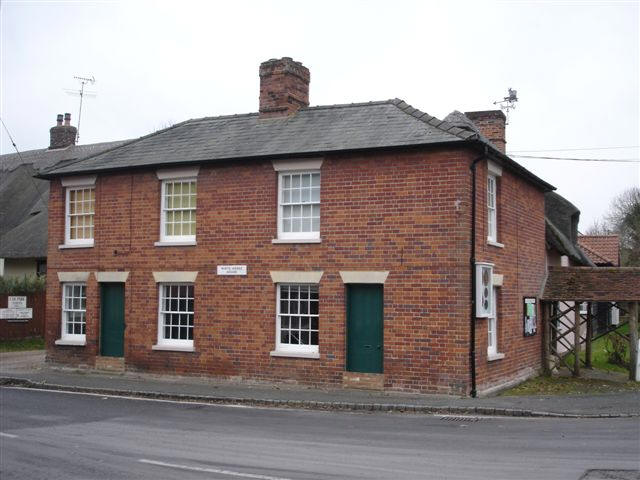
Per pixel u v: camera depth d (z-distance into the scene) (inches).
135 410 545.3
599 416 514.9
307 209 658.2
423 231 599.5
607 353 1000.9
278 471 338.0
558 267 848.9
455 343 581.3
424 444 405.7
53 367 783.7
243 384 668.1
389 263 610.5
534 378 762.8
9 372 770.2
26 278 1110.4
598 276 807.7
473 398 581.0
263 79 759.7
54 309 791.1
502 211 687.7
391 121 660.1
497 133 865.5
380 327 618.5
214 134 756.6
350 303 632.4
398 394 597.6
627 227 2341.3
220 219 691.4
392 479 322.7
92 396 627.2
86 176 773.3
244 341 671.8
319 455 374.6
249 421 493.0
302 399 575.2
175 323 721.0
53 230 798.5
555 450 386.6
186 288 716.7
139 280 733.3
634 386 701.3
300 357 641.6
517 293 728.3
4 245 1275.8
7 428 461.7
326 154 637.3
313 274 640.4
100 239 761.6
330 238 636.1
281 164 660.7
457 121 716.7
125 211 747.4
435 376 587.5
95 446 400.5
